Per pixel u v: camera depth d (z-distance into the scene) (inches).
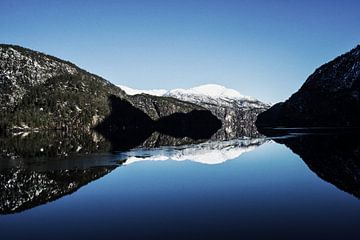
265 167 2353.6
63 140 4911.4
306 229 1128.8
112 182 1914.4
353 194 1566.2
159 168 2373.3
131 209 1393.9
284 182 1843.0
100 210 1392.7
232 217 1263.5
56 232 1170.6
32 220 1295.5
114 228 1186.0
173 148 3784.5
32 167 2442.2
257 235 1089.4
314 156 2847.0
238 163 2568.9
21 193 1688.0
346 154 2915.8
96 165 2524.6
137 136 6048.2
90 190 1731.1
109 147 3887.8
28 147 3804.1
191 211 1348.4
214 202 1469.0
